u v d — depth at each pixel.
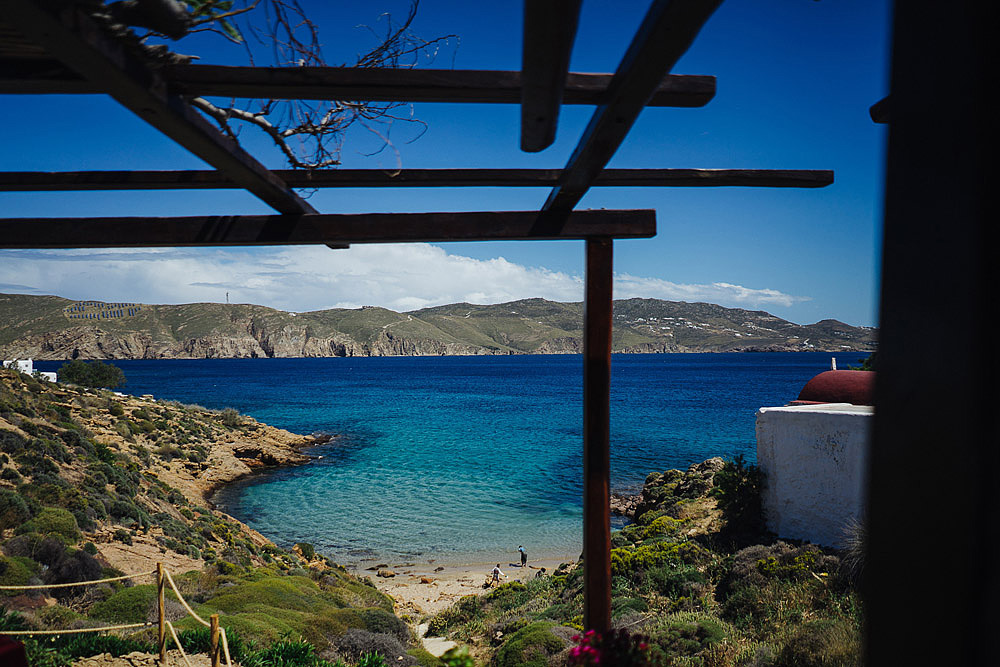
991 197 0.89
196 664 7.86
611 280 4.30
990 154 0.89
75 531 16.77
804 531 14.37
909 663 1.00
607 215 4.21
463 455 53.44
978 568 0.90
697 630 10.33
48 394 40.03
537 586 19.41
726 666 8.66
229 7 2.33
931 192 0.97
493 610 18.47
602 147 2.94
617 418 77.88
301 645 9.27
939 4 0.95
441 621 18.59
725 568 13.49
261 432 57.94
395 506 36.53
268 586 14.34
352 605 17.28
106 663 7.65
